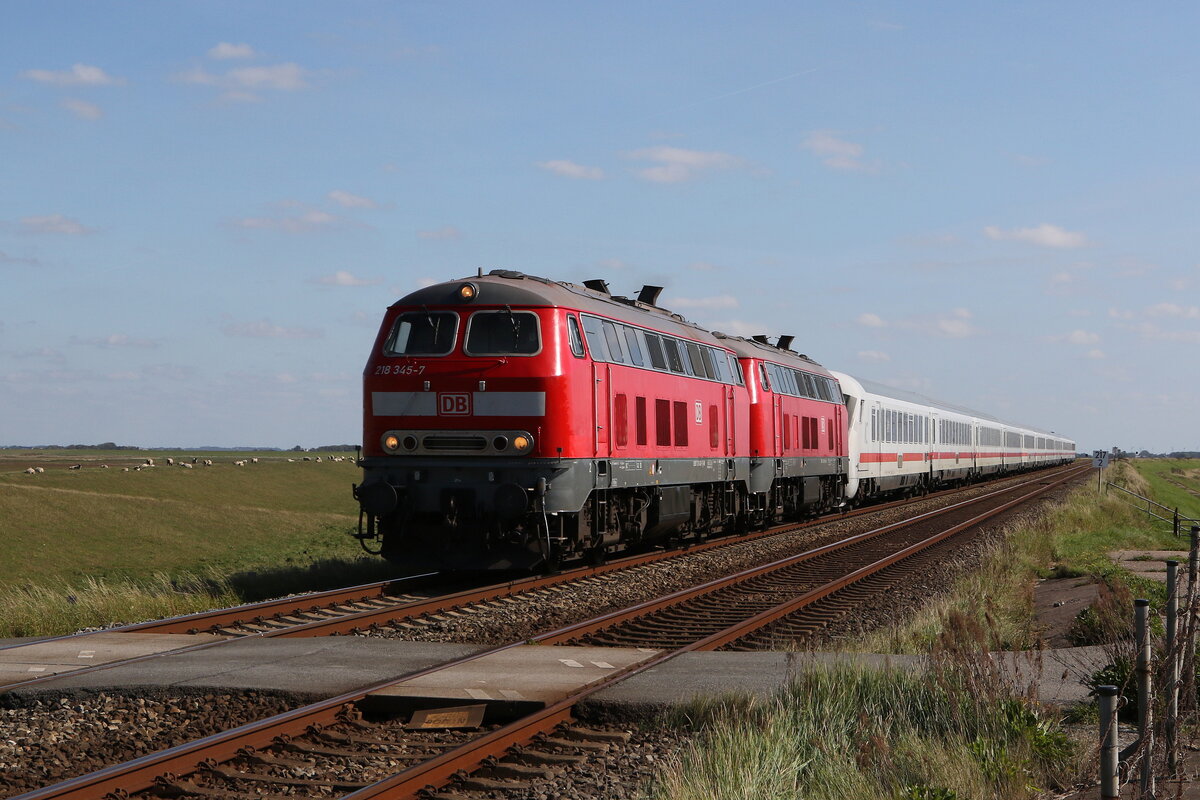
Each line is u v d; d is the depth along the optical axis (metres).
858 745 7.54
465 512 16.72
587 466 17.17
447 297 17.12
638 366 19.52
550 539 17.03
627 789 7.20
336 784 7.08
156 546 46.50
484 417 16.62
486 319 16.89
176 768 7.21
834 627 14.47
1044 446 111.25
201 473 69.25
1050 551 25.42
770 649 12.48
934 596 17.42
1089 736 8.36
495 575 18.50
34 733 8.25
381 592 16.00
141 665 10.37
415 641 12.39
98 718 8.68
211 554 46.00
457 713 8.80
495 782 7.19
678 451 21.34
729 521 26.14
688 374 22.22
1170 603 8.15
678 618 14.67
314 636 12.47
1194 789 7.13
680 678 10.00
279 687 9.34
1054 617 16.28
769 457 28.22
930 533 29.38
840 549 24.73
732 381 25.34
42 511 47.47
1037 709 8.09
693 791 6.82
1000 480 78.81
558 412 16.55
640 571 19.45
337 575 19.17
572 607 15.30
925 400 55.94
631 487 19.19
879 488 44.06
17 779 7.18
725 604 16.16
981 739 7.54
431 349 16.95
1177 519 33.75
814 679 9.25
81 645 11.50
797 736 7.93
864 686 9.20
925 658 9.87
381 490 16.66
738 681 9.87
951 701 8.20
